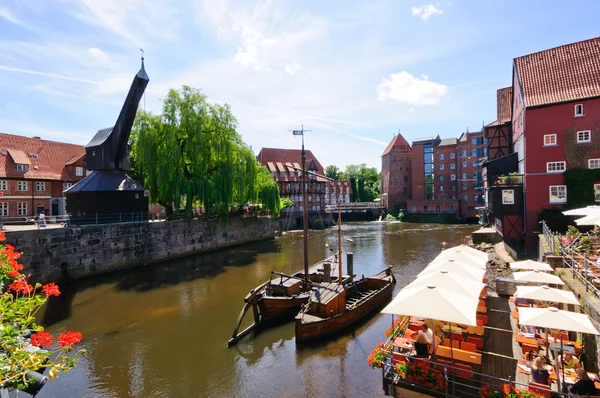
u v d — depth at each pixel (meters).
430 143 68.50
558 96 21.56
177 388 9.58
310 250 32.50
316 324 12.20
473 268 10.73
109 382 9.89
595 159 20.48
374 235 43.28
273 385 9.63
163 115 27.33
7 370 3.70
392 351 8.23
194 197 29.84
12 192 31.66
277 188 39.31
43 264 18.69
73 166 36.75
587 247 13.37
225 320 14.46
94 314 15.23
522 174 23.36
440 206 64.19
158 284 20.08
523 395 6.35
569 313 6.96
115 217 25.53
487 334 10.25
